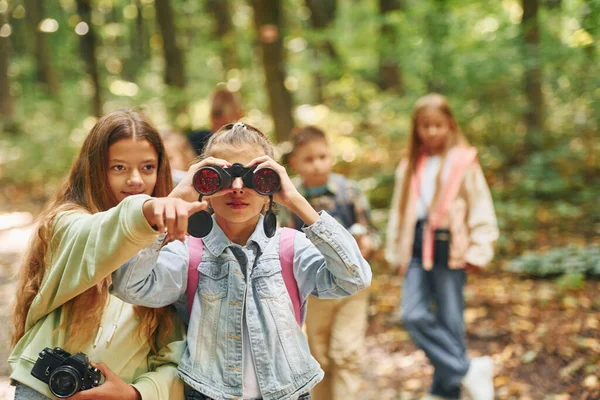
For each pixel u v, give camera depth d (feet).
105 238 5.56
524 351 14.07
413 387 13.61
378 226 22.65
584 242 20.29
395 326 16.55
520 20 25.54
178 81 46.93
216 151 6.69
